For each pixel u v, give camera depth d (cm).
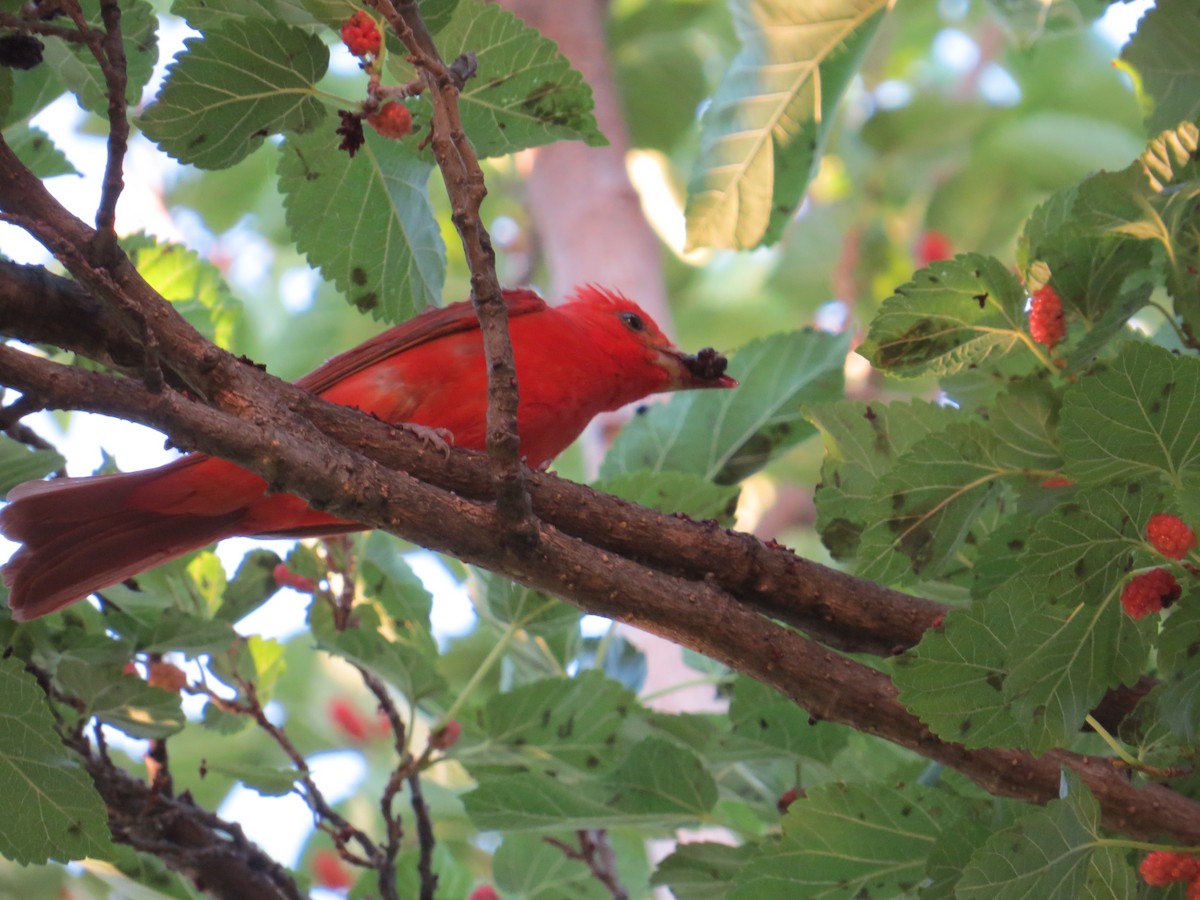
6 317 675
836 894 734
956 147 2066
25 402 593
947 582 857
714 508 962
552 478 748
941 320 752
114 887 972
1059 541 608
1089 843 594
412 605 1019
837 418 812
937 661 628
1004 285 739
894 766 1009
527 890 1111
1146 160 716
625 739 928
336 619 966
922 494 735
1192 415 596
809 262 2102
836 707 707
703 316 2120
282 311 1994
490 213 2055
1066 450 611
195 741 1498
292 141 826
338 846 909
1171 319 741
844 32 989
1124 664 628
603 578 691
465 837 1390
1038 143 1931
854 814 736
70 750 805
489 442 647
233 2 719
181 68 692
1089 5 1077
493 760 930
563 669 1065
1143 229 735
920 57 2264
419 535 669
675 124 2052
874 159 2097
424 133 814
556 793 877
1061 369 756
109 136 598
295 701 1622
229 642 907
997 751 696
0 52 696
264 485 815
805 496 2105
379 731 1580
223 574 1023
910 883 730
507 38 762
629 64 2034
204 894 950
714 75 2084
